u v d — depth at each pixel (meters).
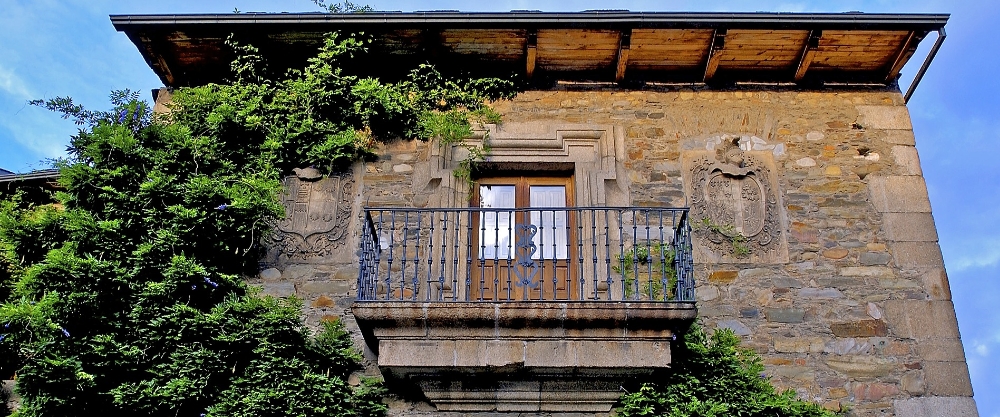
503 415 5.79
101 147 6.25
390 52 7.07
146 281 5.85
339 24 6.77
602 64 7.15
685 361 5.82
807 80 7.23
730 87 7.20
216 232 6.13
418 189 6.69
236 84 6.96
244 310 5.79
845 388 5.98
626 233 6.50
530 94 7.14
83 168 6.12
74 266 5.63
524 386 5.75
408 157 6.84
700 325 6.18
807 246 6.49
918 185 6.77
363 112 6.85
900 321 6.20
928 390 5.97
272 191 6.34
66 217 6.05
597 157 6.86
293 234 6.50
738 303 6.26
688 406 5.57
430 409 5.85
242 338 5.67
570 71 7.23
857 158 6.89
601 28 6.70
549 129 6.94
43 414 5.45
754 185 6.73
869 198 6.71
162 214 6.10
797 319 6.21
